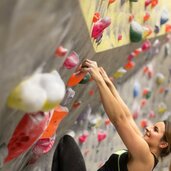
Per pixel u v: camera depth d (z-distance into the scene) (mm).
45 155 2684
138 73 4793
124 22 2812
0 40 980
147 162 2268
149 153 2281
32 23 1050
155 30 3832
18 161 1967
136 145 2229
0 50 1002
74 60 1805
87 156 3809
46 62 1372
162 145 2418
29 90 1203
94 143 3916
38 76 1297
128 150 2273
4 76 1082
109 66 3180
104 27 2000
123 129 2232
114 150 4555
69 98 2207
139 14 3201
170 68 5746
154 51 4840
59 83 1382
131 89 4672
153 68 5223
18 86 1198
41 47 1191
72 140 2271
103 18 2107
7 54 1034
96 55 2402
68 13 1271
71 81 2119
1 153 1474
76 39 1715
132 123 2410
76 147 2256
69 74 1978
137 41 3057
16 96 1199
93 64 2195
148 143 2434
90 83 2727
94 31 1946
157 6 3701
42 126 1514
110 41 2523
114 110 2234
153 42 4371
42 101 1240
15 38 1025
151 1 3361
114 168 2336
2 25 958
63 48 1506
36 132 1511
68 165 2170
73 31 1574
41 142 2039
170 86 5910
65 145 2227
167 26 4203
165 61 5527
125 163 2314
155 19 3736
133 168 2271
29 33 1066
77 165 2191
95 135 3895
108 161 2395
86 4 1646
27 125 1474
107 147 4309
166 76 5703
